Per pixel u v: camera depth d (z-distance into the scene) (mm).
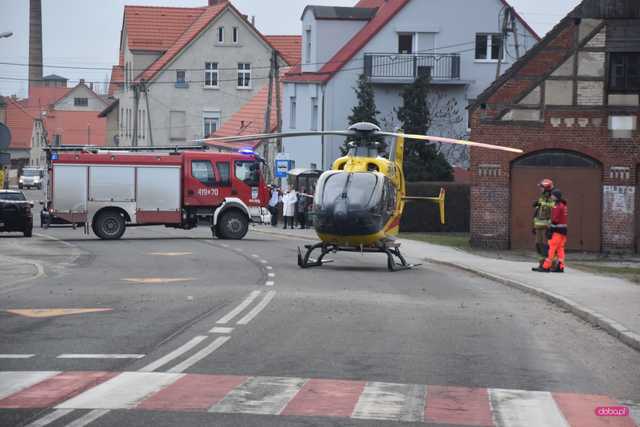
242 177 57500
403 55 79375
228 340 19016
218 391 14164
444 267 40750
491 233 53562
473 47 80250
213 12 124688
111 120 146500
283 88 90875
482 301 27375
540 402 14008
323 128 79625
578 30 52750
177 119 121062
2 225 58500
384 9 83625
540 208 38094
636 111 52312
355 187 37250
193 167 56844
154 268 37594
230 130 103875
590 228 52875
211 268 37625
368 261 43125
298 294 27922
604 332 21703
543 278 33531
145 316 22625
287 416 12664
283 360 16875
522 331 21375
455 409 13352
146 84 119625
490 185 53500
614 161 52562
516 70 53156
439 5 79875
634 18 52312
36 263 38656
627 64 52500
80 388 14266
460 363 17031
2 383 14625
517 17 80500
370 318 22781
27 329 20422
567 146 52844
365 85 74312
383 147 40438
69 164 55656
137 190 56219
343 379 15281
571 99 52844
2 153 29250
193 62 120875
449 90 80438
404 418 12719
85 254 45312
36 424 12047
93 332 20000
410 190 67625
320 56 83875
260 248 50219
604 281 32406
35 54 181500
